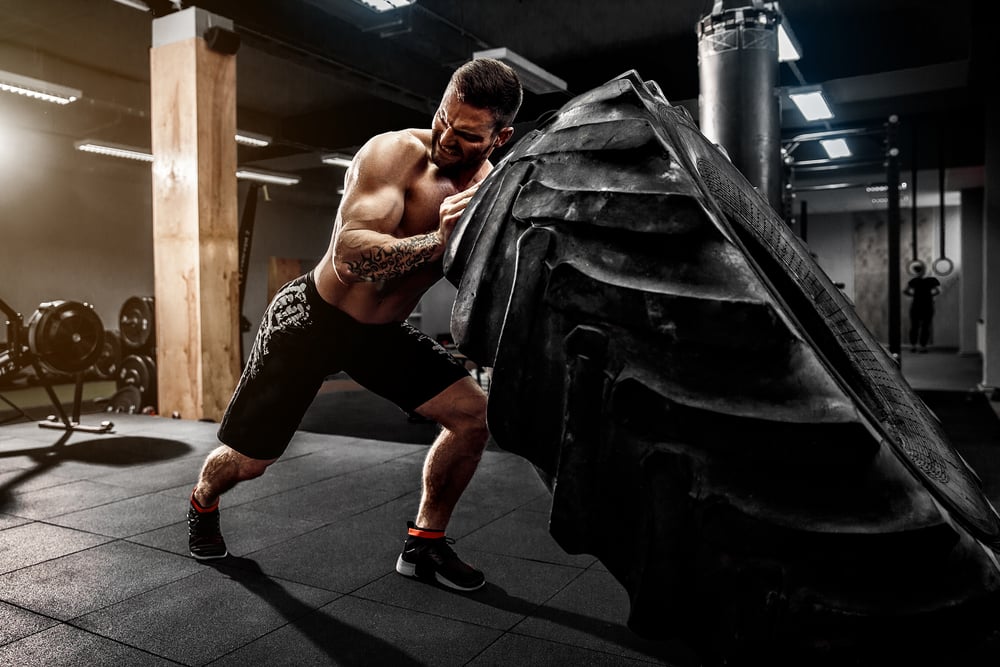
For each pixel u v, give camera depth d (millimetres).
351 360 1880
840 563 647
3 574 2070
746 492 665
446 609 1834
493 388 801
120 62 8312
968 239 13180
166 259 5262
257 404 1926
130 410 5918
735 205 1007
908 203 15422
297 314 1852
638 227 743
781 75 7426
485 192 944
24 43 7645
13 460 3674
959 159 9656
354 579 2037
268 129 10422
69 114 10016
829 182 12297
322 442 4207
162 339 5309
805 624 653
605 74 7887
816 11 6941
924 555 641
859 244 16656
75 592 1938
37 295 10430
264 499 2908
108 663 1541
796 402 660
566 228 786
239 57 7891
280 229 14594
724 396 677
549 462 782
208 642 1641
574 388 733
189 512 2205
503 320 841
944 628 656
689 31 7273
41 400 8234
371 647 1620
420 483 3188
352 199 1561
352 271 1491
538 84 6586
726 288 695
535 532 2498
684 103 8008
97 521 2600
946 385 8281
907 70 7562
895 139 7086
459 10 6562
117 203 11469
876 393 995
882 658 650
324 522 2590
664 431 696
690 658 1573
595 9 6598
